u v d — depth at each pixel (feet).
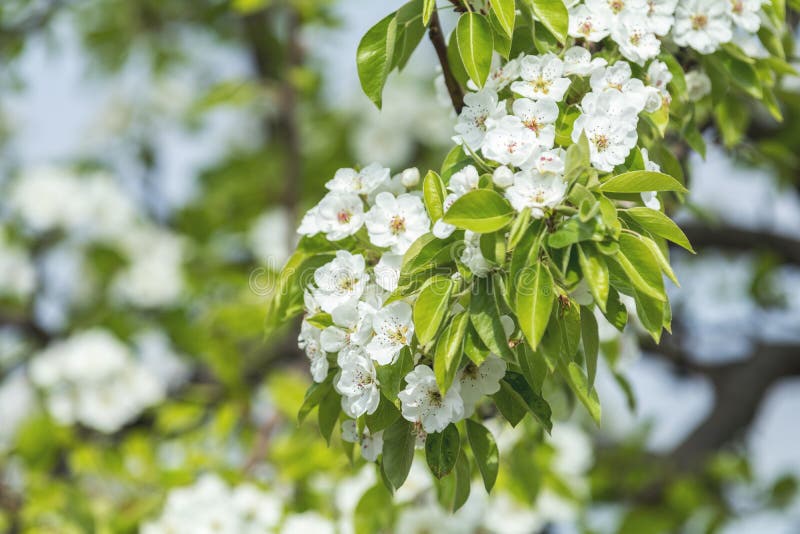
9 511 15.88
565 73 7.67
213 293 21.89
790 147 16.67
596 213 6.40
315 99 25.62
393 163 24.53
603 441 21.86
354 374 6.95
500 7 7.58
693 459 20.52
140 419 19.30
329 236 7.63
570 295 6.90
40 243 21.85
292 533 13.00
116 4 24.66
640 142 8.46
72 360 18.51
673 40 9.01
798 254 19.71
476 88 7.64
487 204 6.56
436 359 6.61
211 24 25.62
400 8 8.20
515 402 7.30
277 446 14.73
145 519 14.43
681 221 19.43
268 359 19.72
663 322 6.89
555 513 14.66
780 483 20.65
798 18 12.12
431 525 13.28
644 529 19.71
